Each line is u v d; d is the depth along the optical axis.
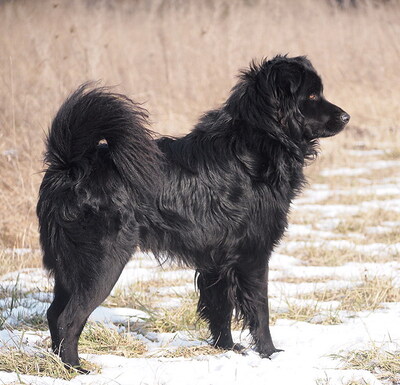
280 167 7.95
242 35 26.72
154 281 11.77
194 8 26.83
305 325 9.04
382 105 30.17
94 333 8.27
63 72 19.14
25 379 6.45
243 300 7.89
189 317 9.24
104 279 7.12
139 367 7.07
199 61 24.70
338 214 17.61
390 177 22.84
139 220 7.39
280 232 8.08
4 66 18.64
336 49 30.31
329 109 8.30
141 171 7.23
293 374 6.78
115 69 21.55
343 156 25.64
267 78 7.96
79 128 7.09
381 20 32.06
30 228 14.08
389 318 9.22
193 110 22.34
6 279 11.43
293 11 29.89
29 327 8.90
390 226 16.36
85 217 7.08
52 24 20.50
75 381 6.54
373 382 6.62
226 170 7.81
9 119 17.53
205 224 7.75
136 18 25.42
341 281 11.57
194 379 6.68
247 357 7.58
